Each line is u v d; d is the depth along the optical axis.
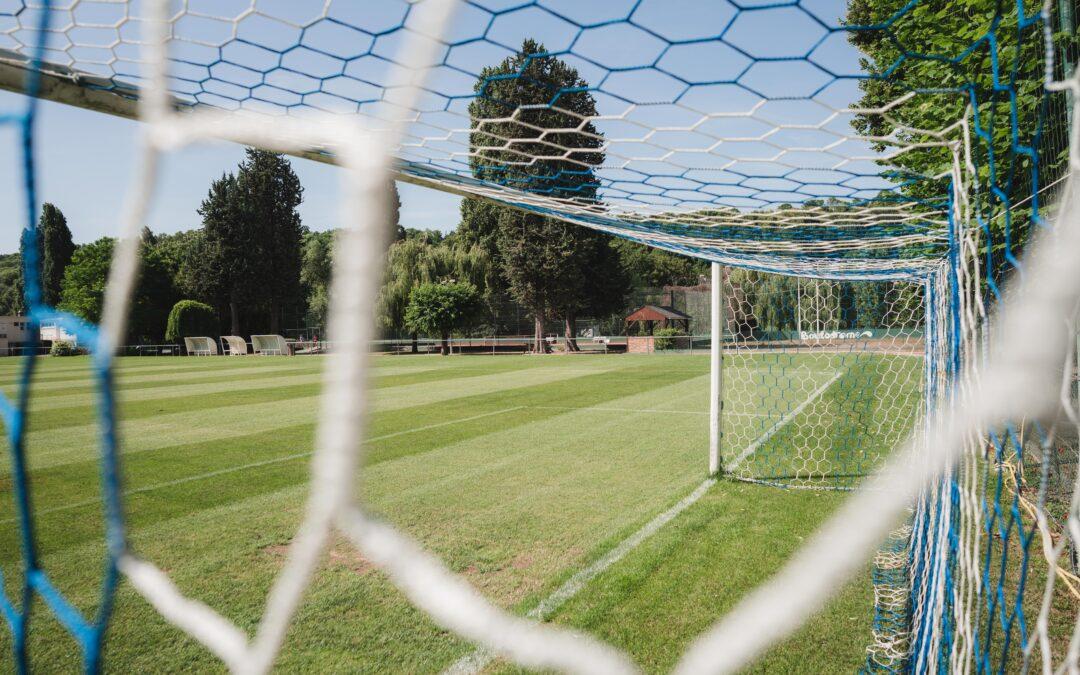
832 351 11.44
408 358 26.11
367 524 0.67
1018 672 2.40
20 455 1.33
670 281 54.25
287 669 2.66
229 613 3.17
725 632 0.60
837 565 0.60
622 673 0.66
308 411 10.17
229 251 40.97
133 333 41.72
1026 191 2.99
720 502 4.79
